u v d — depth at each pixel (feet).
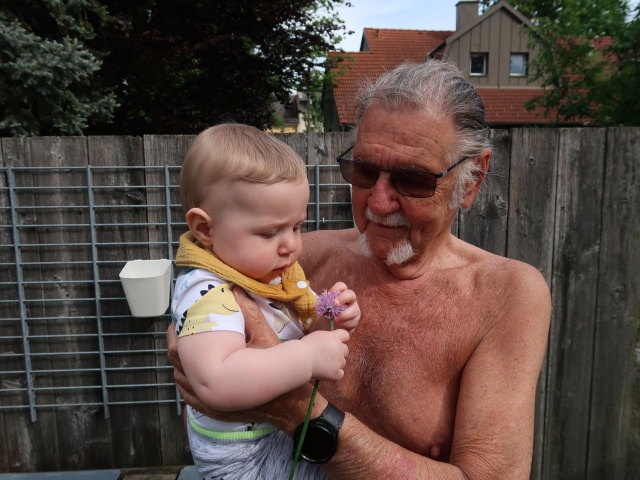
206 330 3.32
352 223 9.73
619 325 9.75
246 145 3.69
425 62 4.14
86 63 15.85
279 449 3.83
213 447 3.80
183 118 25.57
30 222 9.55
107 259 9.73
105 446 10.34
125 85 25.45
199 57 25.44
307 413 3.39
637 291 9.62
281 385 3.23
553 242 9.55
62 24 16.97
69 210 9.58
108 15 21.11
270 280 3.97
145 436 10.36
